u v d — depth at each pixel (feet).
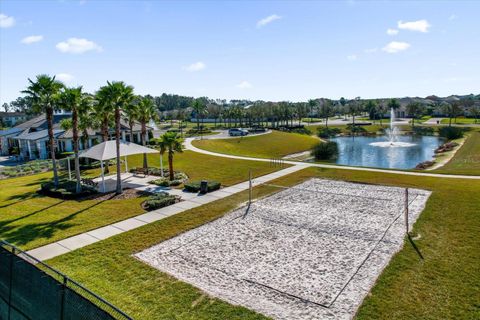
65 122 116.37
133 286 35.88
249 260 42.70
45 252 44.65
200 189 77.20
